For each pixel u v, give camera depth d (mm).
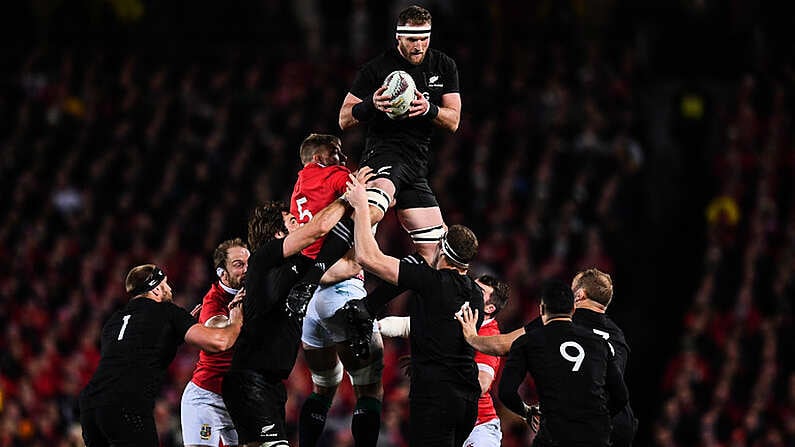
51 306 68750
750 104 84188
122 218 73500
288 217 34094
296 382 60219
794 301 69688
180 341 33531
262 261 32125
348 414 59656
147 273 34219
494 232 70938
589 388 31625
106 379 32875
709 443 62594
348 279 34438
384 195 32375
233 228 72062
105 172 76125
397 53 33344
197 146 77500
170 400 59812
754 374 65562
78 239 72500
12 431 59750
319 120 78375
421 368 32250
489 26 87062
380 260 31859
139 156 77062
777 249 73750
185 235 71562
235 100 81938
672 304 75438
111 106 81438
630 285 74125
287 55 88688
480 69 83188
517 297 67375
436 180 73812
